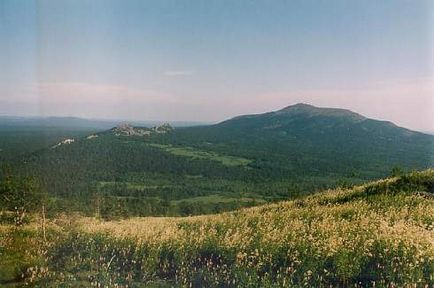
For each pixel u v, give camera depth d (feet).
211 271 41.09
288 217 49.01
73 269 44.09
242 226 46.96
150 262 43.19
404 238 38.09
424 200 46.52
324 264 38.47
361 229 41.75
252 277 39.63
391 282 35.68
